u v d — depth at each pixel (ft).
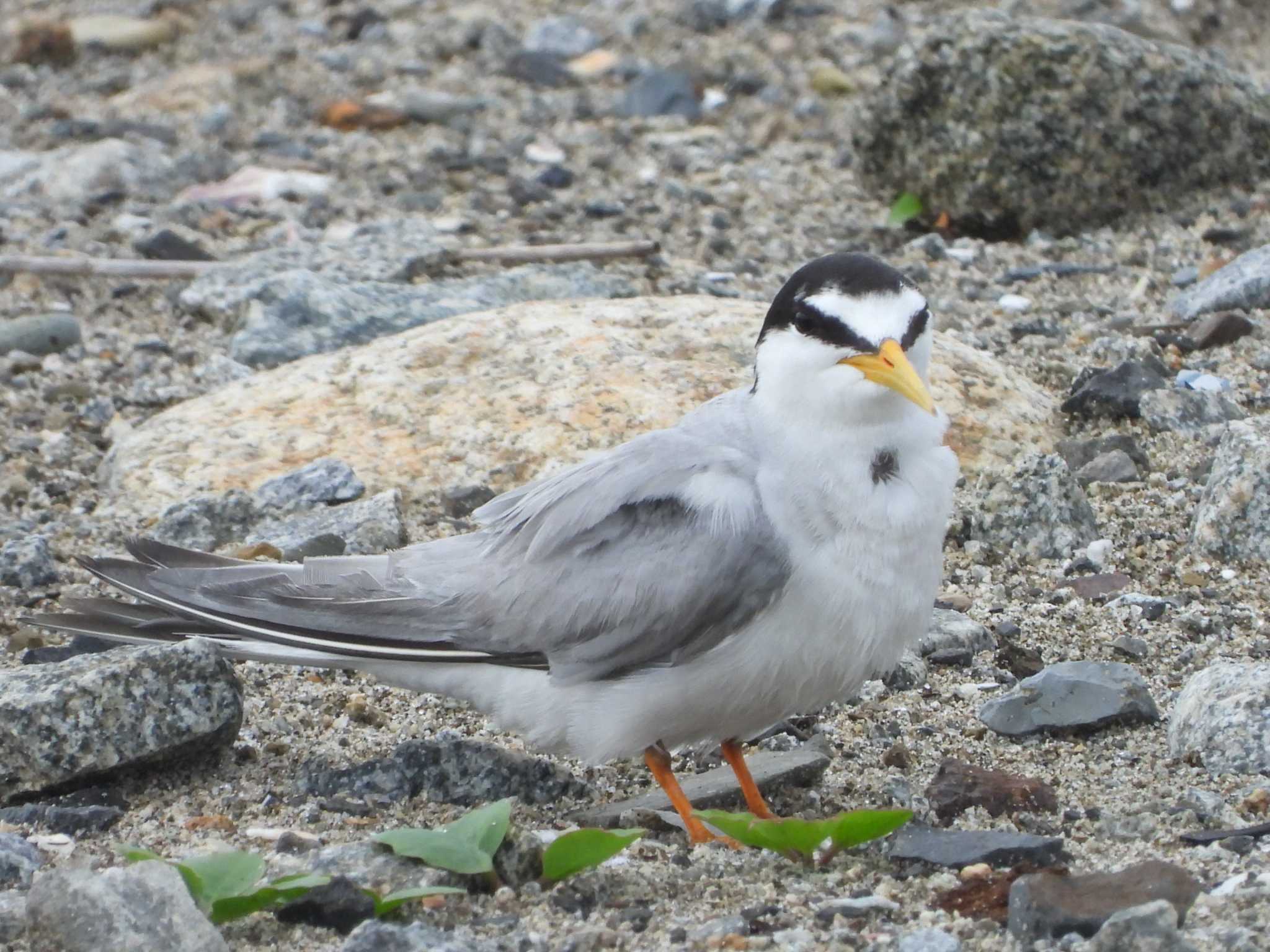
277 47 69.72
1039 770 29.14
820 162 60.34
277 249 51.98
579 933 22.90
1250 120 54.24
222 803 28.25
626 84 67.26
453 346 43.45
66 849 26.50
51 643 34.47
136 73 67.77
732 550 26.91
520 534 29.01
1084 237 53.01
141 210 56.03
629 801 28.86
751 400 28.58
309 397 42.63
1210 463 39.88
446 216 56.13
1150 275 50.14
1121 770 28.94
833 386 26.71
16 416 44.50
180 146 61.16
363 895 23.40
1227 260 50.11
